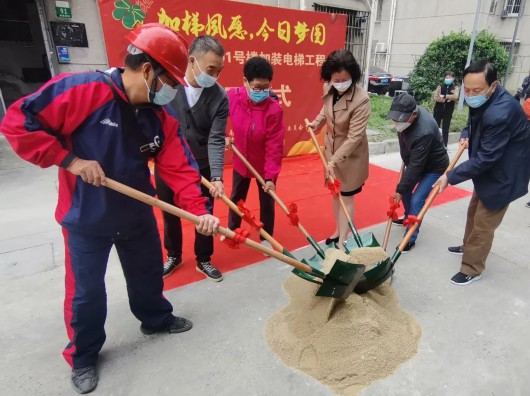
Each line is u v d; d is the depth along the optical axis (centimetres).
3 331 231
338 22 612
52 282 281
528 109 454
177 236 288
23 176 489
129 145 163
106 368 204
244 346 221
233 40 523
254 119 286
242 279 289
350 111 293
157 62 149
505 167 254
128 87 155
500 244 350
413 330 235
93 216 168
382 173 562
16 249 323
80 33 469
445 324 242
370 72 1471
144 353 215
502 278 296
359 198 461
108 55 448
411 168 304
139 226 189
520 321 246
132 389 192
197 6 482
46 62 614
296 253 330
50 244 332
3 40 582
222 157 258
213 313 250
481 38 1298
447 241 355
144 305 215
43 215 387
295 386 195
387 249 339
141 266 202
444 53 1299
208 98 248
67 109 147
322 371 201
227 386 194
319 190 482
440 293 275
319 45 605
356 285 236
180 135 190
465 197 470
